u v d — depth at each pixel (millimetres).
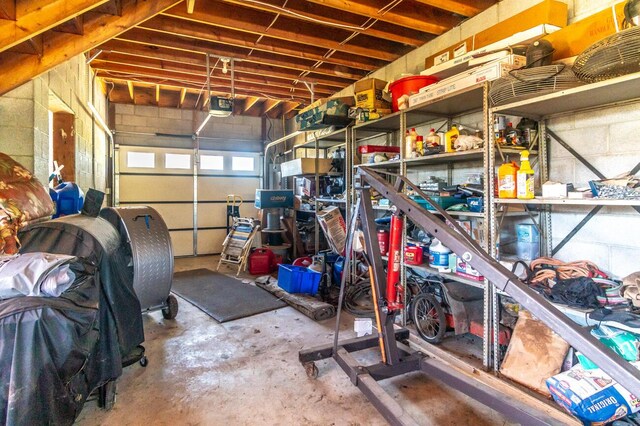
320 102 4199
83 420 1928
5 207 1848
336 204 4980
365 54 3945
